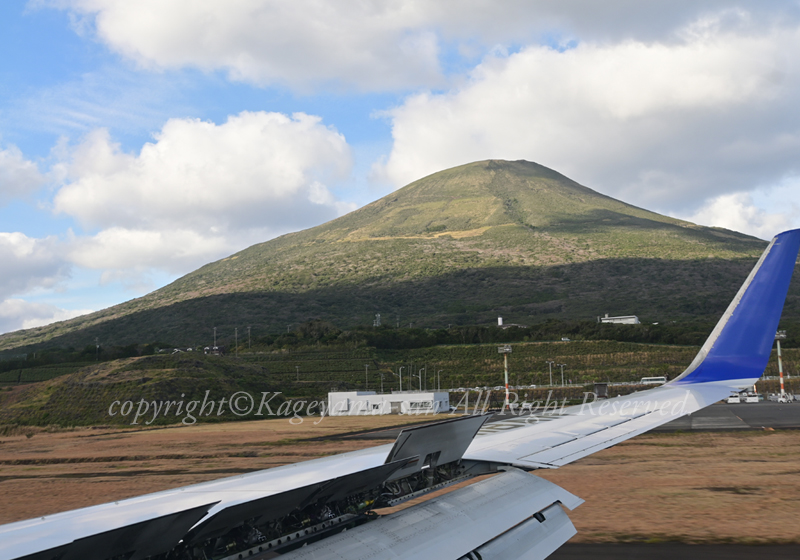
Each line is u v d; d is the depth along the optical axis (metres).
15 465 58.19
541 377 160.50
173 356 150.25
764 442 43.97
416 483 8.52
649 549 16.42
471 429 7.86
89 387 127.06
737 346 12.50
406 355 190.38
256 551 6.21
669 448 41.19
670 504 22.38
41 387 136.25
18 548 5.31
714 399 11.42
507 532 7.09
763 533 17.77
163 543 5.04
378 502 7.91
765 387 128.88
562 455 9.76
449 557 6.13
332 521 7.16
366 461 9.73
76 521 6.43
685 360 161.88
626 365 161.38
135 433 93.25
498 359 176.50
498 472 9.47
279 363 180.62
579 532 18.44
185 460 53.47
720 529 18.36
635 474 29.94
